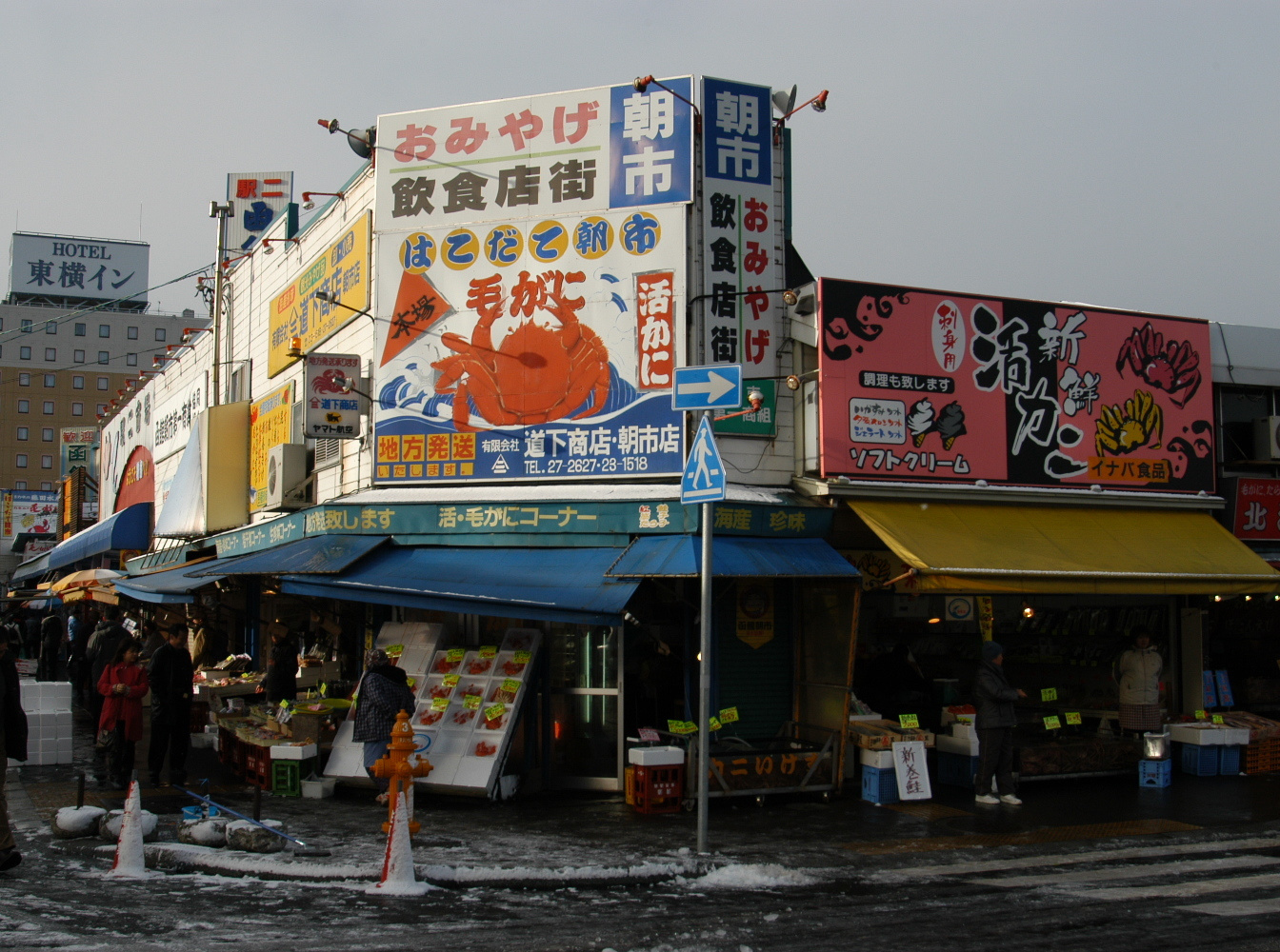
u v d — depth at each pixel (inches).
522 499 460.8
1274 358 584.4
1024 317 509.7
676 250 468.4
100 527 1141.7
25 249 3912.4
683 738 436.1
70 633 967.6
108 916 248.5
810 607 474.9
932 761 514.0
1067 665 582.2
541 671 464.4
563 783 458.3
